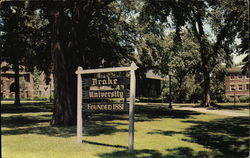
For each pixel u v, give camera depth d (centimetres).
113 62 3306
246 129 1491
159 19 2498
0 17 3038
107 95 923
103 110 930
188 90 6359
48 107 3425
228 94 7825
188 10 2412
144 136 1171
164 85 7131
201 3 2683
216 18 3362
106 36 3059
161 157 789
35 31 3181
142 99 6888
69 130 1315
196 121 1931
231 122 1883
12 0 2022
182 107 4100
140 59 3697
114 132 1258
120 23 3391
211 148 961
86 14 1622
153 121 1858
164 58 4506
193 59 5291
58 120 1518
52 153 813
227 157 830
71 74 1548
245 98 7094
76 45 1580
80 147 910
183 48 5256
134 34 3528
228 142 1084
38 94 7988
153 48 3622
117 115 2338
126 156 789
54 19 1584
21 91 8206
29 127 1430
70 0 1606
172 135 1220
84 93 975
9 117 2041
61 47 1546
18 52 3228
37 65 3566
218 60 5144
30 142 988
